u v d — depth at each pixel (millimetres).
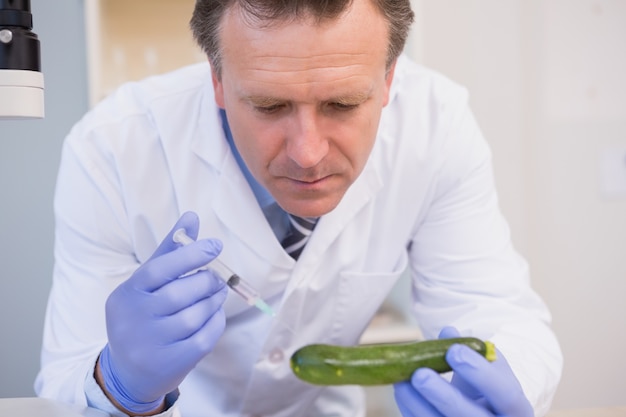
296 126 843
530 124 2010
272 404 1201
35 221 1996
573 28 1983
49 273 2018
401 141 1127
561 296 2072
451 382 937
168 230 1108
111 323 908
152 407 954
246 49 820
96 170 1082
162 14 1883
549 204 2037
